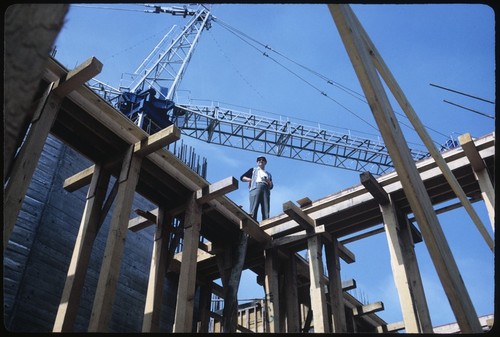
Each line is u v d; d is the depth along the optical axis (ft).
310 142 116.37
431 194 27.71
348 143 117.39
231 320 28.37
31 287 29.37
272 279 30.37
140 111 75.20
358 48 7.16
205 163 52.85
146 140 24.94
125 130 24.80
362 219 29.86
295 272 32.12
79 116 23.39
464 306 6.59
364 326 41.98
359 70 7.09
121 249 22.04
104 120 23.84
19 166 18.67
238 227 31.50
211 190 27.27
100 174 25.34
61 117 23.49
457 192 11.16
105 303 20.34
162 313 36.19
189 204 27.55
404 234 27.35
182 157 51.08
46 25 2.95
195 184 27.91
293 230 31.40
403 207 28.14
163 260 27.20
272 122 113.80
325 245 31.30
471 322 6.52
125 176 23.98
